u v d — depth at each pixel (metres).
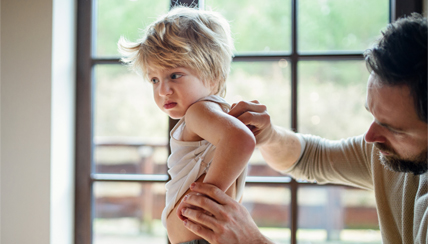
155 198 2.11
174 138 0.79
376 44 0.67
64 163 1.21
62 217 1.20
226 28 0.86
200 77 0.77
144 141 2.52
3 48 1.14
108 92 2.57
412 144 0.67
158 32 0.76
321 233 1.91
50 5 1.13
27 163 1.13
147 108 2.60
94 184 1.31
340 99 2.15
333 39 2.33
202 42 0.77
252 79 2.17
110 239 2.04
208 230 0.65
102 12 2.43
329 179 1.01
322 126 2.14
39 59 1.13
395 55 0.61
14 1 1.13
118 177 1.28
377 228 1.90
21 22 1.14
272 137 0.87
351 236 1.91
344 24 2.31
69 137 1.24
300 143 0.98
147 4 2.37
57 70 1.16
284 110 2.15
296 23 1.24
